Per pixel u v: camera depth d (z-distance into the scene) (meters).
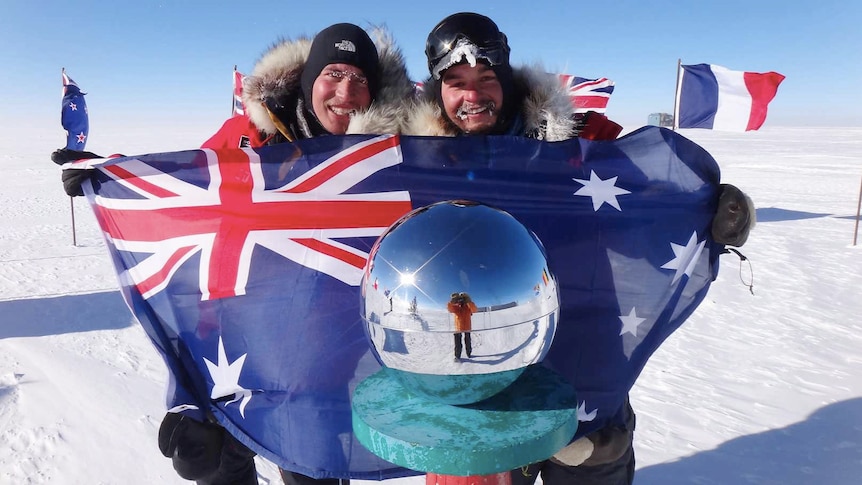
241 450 1.77
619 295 1.62
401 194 1.61
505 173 1.63
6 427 3.48
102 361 4.55
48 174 22.02
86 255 8.67
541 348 0.84
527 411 0.88
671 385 4.22
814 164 22.95
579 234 1.61
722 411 3.80
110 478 3.00
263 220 1.60
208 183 1.63
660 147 1.67
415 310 0.77
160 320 1.62
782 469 3.11
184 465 1.56
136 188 1.65
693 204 1.64
